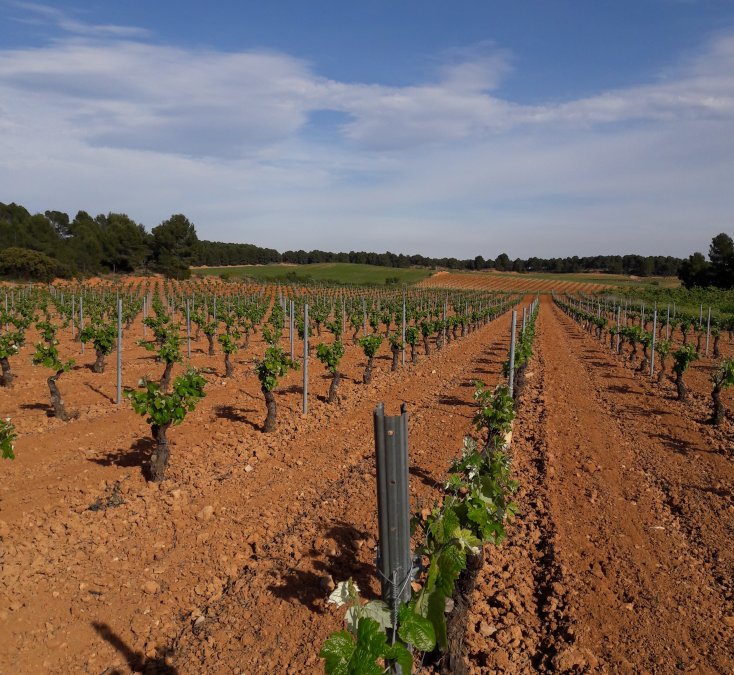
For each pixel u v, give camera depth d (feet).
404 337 72.38
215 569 20.06
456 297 239.30
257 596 18.24
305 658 15.23
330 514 24.17
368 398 48.49
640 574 19.70
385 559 10.63
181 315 132.57
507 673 14.98
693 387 56.13
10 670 14.76
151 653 15.71
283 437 35.60
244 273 349.82
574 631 16.38
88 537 21.75
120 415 39.60
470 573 14.82
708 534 22.75
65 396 45.19
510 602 18.13
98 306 119.44
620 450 34.01
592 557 20.88
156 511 24.16
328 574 19.38
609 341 104.83
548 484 27.96
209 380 54.70
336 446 33.96
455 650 14.75
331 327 76.59
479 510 14.97
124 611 17.52
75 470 28.76
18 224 251.39
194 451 32.32
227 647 15.92
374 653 8.12
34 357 36.83
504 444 24.71
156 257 296.51
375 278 376.27
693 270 257.14
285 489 27.20
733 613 17.49
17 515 23.36
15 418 38.01
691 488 27.68
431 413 43.21
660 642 16.10
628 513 24.77
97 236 287.07
